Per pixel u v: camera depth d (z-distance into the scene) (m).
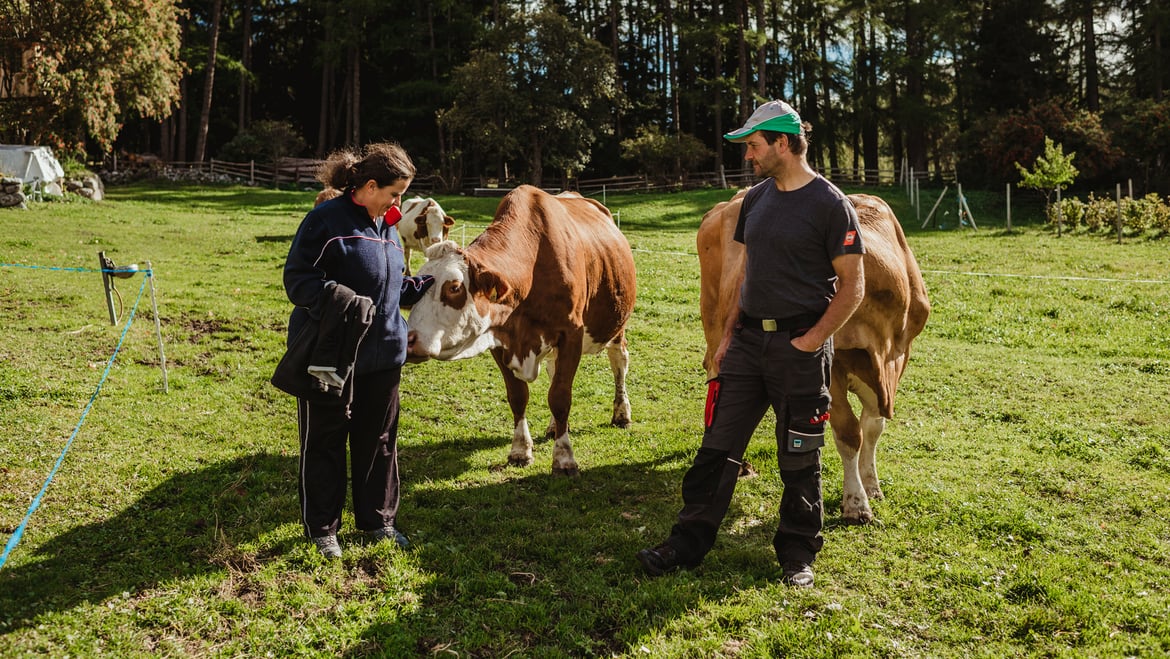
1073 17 47.97
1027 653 3.42
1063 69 51.00
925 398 7.62
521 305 5.21
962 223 27.44
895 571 4.11
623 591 3.84
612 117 46.59
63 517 4.41
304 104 57.28
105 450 5.41
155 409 6.32
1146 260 18.39
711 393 3.98
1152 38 46.00
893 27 50.91
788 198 3.73
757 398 3.91
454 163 45.84
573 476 5.47
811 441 3.78
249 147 42.62
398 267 4.08
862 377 4.49
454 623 3.59
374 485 4.22
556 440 5.57
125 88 29.17
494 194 38.94
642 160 44.22
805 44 52.47
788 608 3.71
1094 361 9.42
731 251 5.12
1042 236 24.05
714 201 34.03
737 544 4.43
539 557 4.24
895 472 5.53
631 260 6.58
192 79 50.56
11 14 26.67
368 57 53.25
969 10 49.19
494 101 39.62
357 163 3.87
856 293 3.62
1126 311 12.69
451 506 4.91
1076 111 39.00
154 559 4.00
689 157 43.81
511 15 41.59
